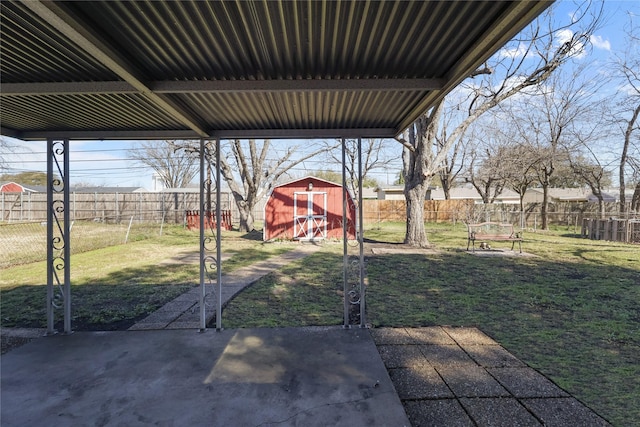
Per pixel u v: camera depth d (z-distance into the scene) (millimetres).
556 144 15719
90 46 1706
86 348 3059
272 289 5703
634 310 4504
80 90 2342
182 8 1550
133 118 3080
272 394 2285
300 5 1549
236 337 3314
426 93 2586
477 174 21000
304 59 2088
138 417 2043
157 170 32062
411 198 10938
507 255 9055
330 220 12922
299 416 2045
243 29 1745
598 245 11070
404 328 3814
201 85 2342
